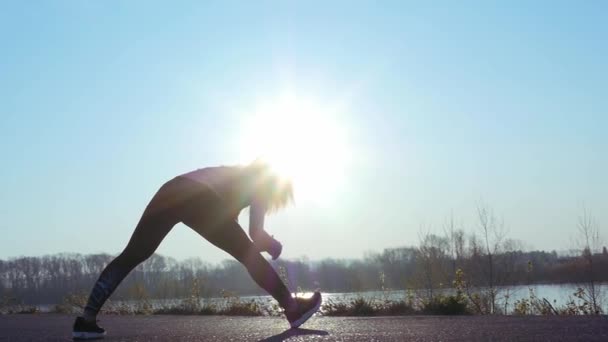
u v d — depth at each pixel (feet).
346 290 36.19
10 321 27.73
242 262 17.46
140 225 16.83
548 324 17.67
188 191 16.48
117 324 23.44
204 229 16.85
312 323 20.81
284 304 17.94
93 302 16.89
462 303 29.66
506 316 22.41
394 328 17.95
